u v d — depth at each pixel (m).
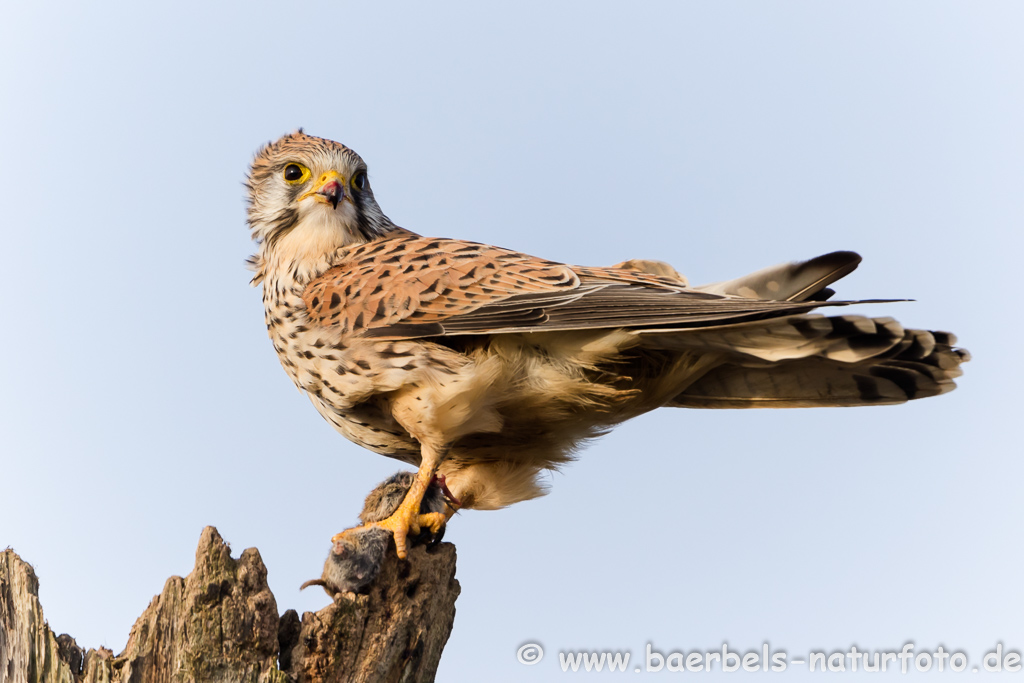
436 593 8.81
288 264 10.62
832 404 10.86
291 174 10.91
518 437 10.41
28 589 8.70
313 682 8.07
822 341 8.84
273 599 7.84
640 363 9.88
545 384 9.65
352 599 8.21
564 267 9.91
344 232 10.88
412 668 8.62
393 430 10.34
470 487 10.77
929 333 9.35
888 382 10.47
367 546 8.34
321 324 9.95
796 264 9.90
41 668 8.41
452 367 9.41
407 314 9.62
